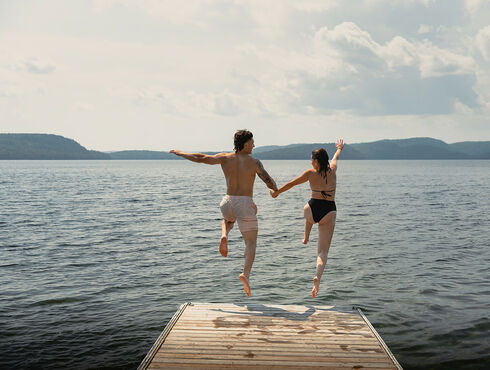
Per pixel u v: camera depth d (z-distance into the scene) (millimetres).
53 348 5863
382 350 4410
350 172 116250
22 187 46031
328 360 4188
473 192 40688
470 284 9273
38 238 14992
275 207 28578
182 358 4199
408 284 9289
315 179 5609
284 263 11422
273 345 4500
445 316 7227
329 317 5332
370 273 10273
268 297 8391
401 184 56219
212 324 5051
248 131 5488
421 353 5793
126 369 5273
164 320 6988
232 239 15258
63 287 8938
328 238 5664
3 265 10883
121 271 10383
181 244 14203
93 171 116500
